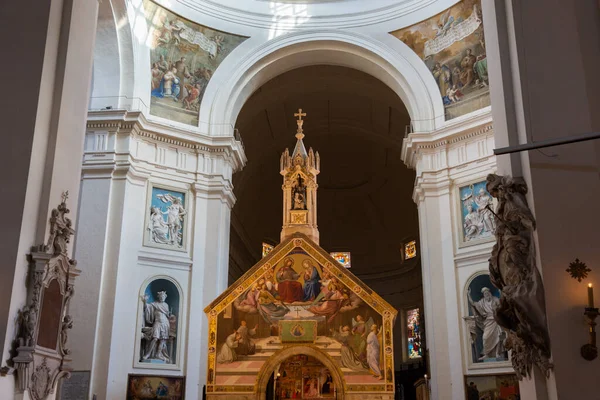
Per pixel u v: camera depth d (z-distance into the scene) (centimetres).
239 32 2505
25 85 1193
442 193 2253
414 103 2405
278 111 3181
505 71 1127
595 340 925
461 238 2177
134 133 2158
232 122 2430
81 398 1842
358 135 3409
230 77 2453
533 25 1100
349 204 3734
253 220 3556
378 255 3650
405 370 3166
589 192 1001
